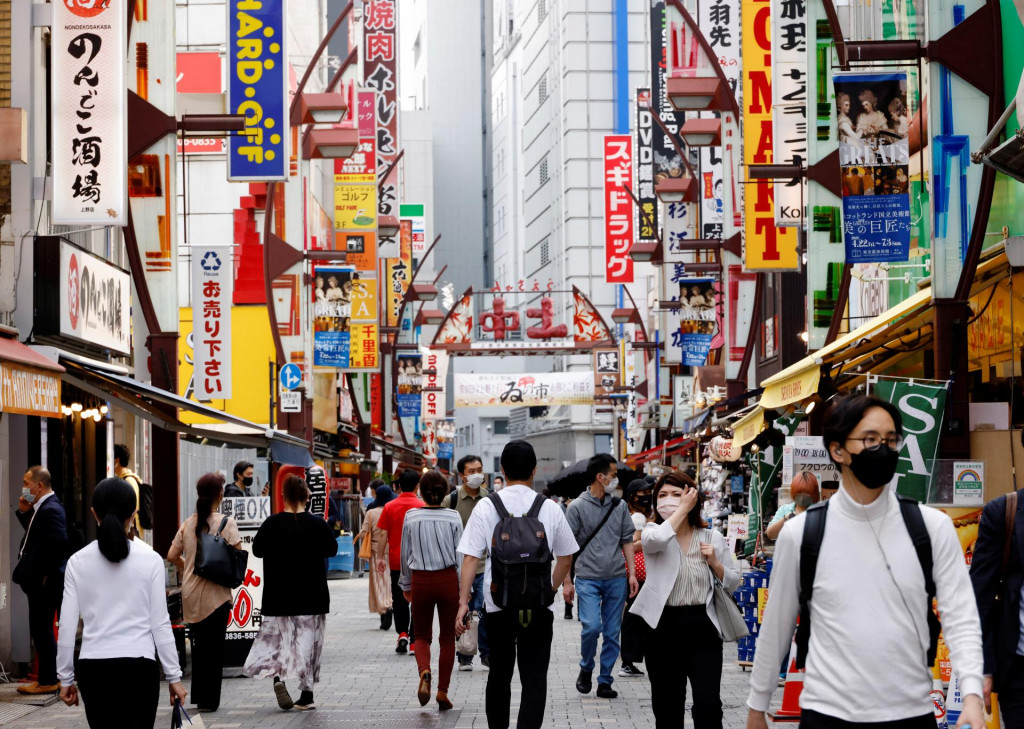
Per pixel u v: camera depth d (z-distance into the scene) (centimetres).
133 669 750
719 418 2623
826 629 488
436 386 6419
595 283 9612
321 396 3997
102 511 766
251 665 1271
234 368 3089
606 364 6297
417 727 1169
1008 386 1538
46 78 1678
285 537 1284
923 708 479
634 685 1441
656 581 895
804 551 493
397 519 1767
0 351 1195
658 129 4312
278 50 2330
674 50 2714
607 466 1345
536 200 11112
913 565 484
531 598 938
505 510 974
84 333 1642
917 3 1836
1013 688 628
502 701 962
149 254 1866
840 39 1755
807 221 1992
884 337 1568
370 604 2080
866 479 484
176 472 1898
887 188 1600
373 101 3756
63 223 1576
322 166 4644
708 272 3116
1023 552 626
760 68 2275
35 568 1362
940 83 1441
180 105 3541
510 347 6412
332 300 3162
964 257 1412
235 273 3238
